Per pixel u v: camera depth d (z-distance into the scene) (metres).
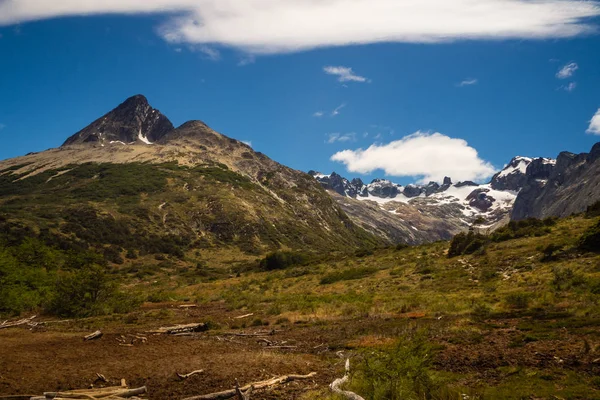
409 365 9.88
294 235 138.12
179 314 30.73
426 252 51.91
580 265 29.00
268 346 18.05
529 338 13.91
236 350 16.94
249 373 12.98
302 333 20.72
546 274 28.38
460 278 33.75
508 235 45.91
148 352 16.41
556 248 34.69
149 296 43.66
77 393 10.92
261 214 141.75
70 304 30.34
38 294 32.84
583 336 13.55
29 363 14.28
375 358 10.95
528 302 21.00
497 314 19.70
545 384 9.90
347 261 59.44
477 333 15.80
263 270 73.94
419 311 23.14
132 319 27.23
